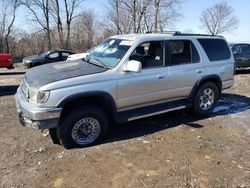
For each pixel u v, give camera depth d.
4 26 35.91
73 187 3.57
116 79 4.75
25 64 18.94
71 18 36.94
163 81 5.37
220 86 6.51
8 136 5.09
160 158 4.33
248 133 5.46
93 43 40.94
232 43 15.09
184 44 5.80
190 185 3.64
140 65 4.70
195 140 5.05
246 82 11.49
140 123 5.87
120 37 5.55
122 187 3.57
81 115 4.52
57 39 37.38
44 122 4.23
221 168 4.09
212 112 6.79
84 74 4.57
